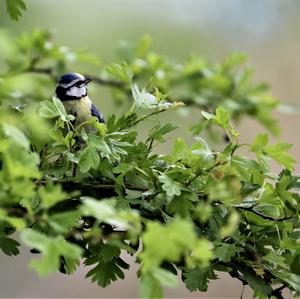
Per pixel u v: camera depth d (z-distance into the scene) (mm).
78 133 5062
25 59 8047
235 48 19375
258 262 5184
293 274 5141
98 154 5137
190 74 10109
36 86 3742
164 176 4988
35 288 15875
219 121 5148
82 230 5062
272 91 20688
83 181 5191
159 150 14391
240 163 5043
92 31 17031
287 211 5363
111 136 5250
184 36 17656
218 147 10602
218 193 4398
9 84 3621
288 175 5383
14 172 3549
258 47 20297
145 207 5098
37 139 4883
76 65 11641
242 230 5402
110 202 3389
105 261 5020
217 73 10172
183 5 18047
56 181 5086
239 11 19375
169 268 5039
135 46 10469
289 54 20547
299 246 5258
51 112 4910
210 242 5000
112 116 5477
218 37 18797
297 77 20531
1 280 15859
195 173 5141
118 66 5746
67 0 16984
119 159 5027
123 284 15766
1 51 3301
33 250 5066
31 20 16047
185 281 5070
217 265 5121
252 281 5223
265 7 19906
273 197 5301
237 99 10008
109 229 5074
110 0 17297
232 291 15828
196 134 5281
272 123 10047
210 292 15680
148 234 3209
